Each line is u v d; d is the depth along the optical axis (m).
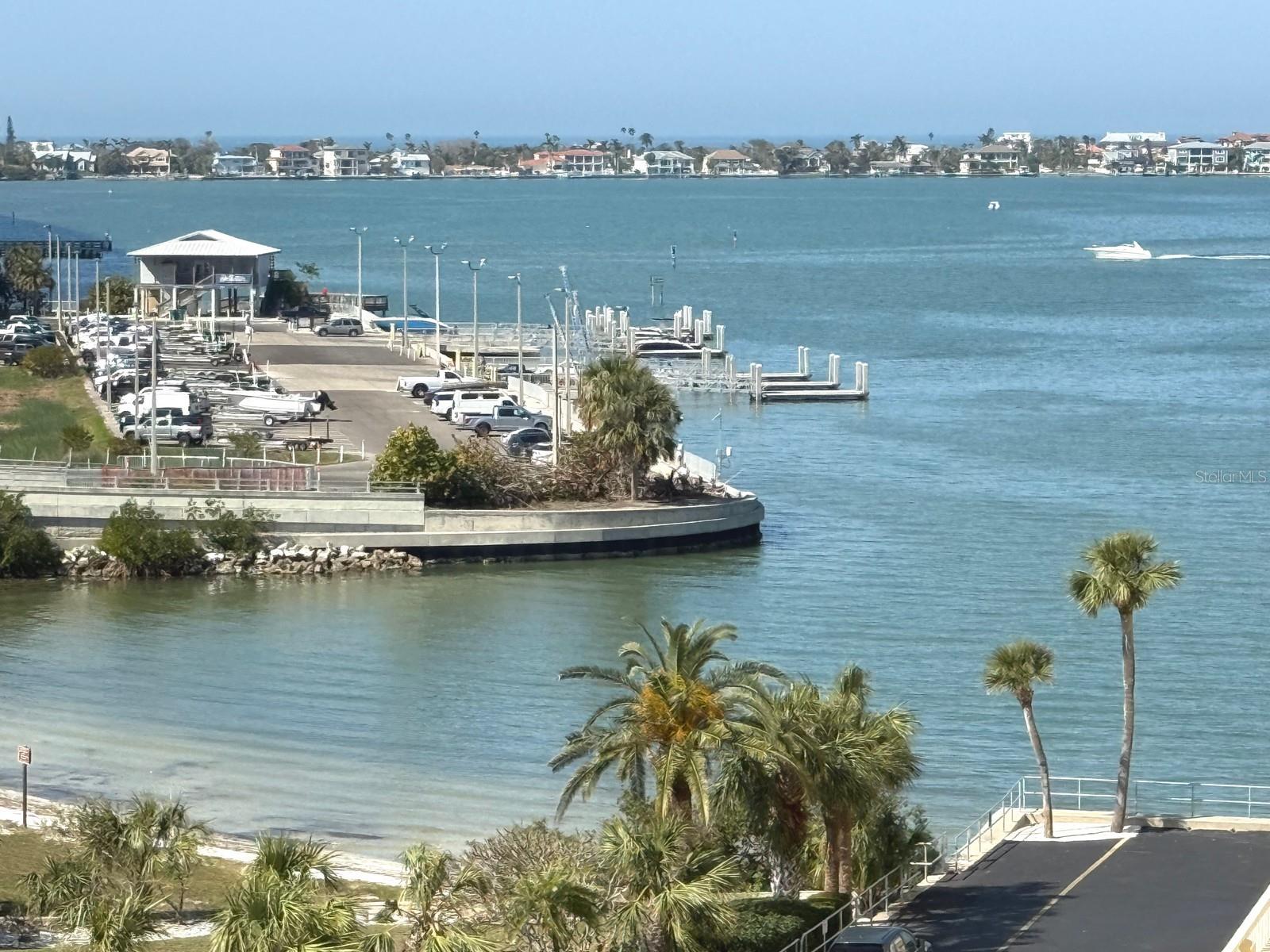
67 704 85.62
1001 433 162.62
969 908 53.69
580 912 47.19
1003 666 62.69
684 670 54.25
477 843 58.41
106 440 134.00
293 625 99.44
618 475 119.94
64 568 110.56
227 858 65.06
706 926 47.84
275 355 182.12
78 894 55.62
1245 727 81.75
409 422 144.00
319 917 44.56
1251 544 117.38
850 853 55.81
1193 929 51.06
